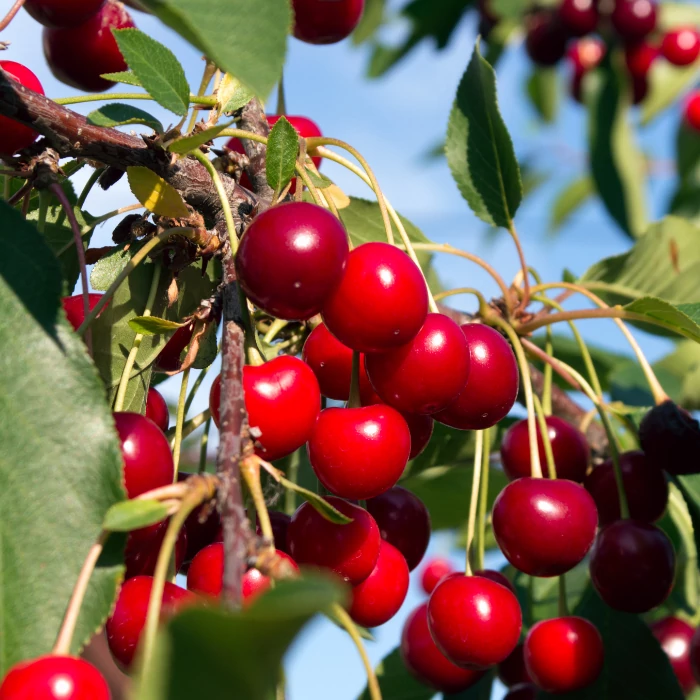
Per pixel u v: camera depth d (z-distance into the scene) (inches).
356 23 19.4
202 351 17.7
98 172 17.8
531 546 16.9
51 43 18.8
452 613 17.0
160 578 14.0
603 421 19.0
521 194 20.0
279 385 15.5
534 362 22.8
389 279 15.5
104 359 17.1
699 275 21.4
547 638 18.2
